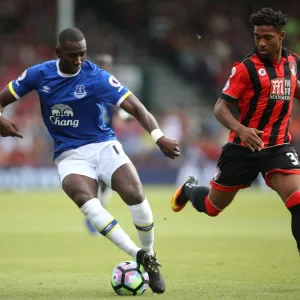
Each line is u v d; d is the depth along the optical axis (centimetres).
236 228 5356
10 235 4806
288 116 2664
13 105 10050
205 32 12712
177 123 10394
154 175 9962
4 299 2488
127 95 2567
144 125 2536
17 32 12075
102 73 2605
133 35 12531
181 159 10050
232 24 12888
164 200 7762
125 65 11812
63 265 3472
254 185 10288
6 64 11388
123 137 9881
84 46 2538
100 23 12550
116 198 8481
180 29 12706
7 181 9644
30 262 3575
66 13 8669
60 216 6188
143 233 2573
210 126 10525
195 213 6594
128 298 2481
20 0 12425
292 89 2653
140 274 2572
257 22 2580
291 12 13125
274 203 7794
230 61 12281
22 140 9694
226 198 2852
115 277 2566
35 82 2631
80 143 2630
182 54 12188
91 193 2533
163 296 2512
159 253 3931
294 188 2558
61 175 2597
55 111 2622
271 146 2631
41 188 9700
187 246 4253
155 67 12094
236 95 2612
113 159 2595
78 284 2878
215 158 10119
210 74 12050
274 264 3475
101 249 4106
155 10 12838
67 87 2600
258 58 2619
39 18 12288
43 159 9756
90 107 2614
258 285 2791
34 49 11762
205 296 2503
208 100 11825
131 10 12756
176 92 11869
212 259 3678
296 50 11800
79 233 4931
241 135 2536
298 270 3256
